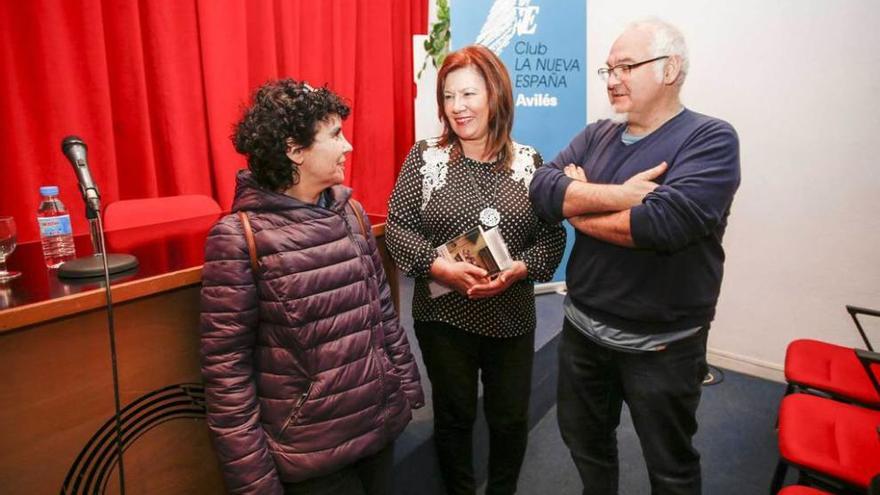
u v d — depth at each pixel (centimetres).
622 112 125
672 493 131
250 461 98
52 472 95
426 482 174
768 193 254
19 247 138
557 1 294
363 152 312
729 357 279
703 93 267
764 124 250
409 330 257
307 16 259
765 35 244
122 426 104
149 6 203
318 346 102
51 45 178
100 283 96
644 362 127
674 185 113
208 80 220
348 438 108
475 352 149
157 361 108
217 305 96
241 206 101
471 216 141
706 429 229
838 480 127
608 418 149
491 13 282
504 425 152
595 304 132
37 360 90
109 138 194
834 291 243
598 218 122
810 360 185
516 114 296
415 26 337
